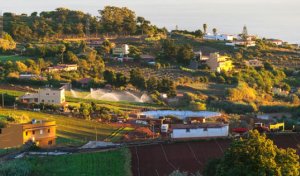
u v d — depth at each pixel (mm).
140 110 129750
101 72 172875
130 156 78688
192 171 71812
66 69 168875
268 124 101688
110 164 75500
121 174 71125
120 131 103312
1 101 122375
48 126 95438
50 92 126250
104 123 110375
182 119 115000
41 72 162750
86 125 107375
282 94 167500
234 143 57031
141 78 158500
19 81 148875
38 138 94125
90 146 88000
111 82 157375
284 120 112188
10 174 69188
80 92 146750
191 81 169625
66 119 111500
